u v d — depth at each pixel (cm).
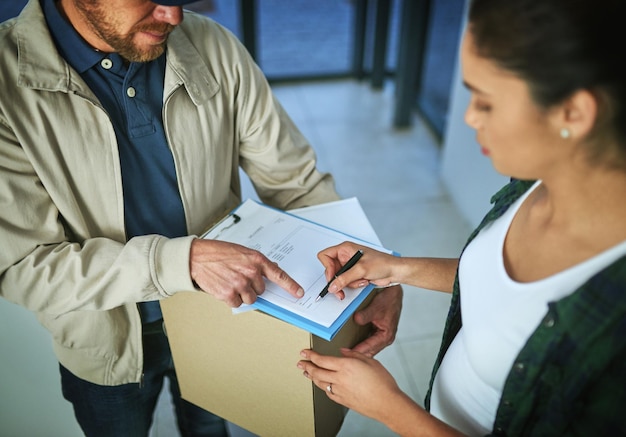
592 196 54
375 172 284
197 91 92
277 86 359
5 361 117
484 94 54
